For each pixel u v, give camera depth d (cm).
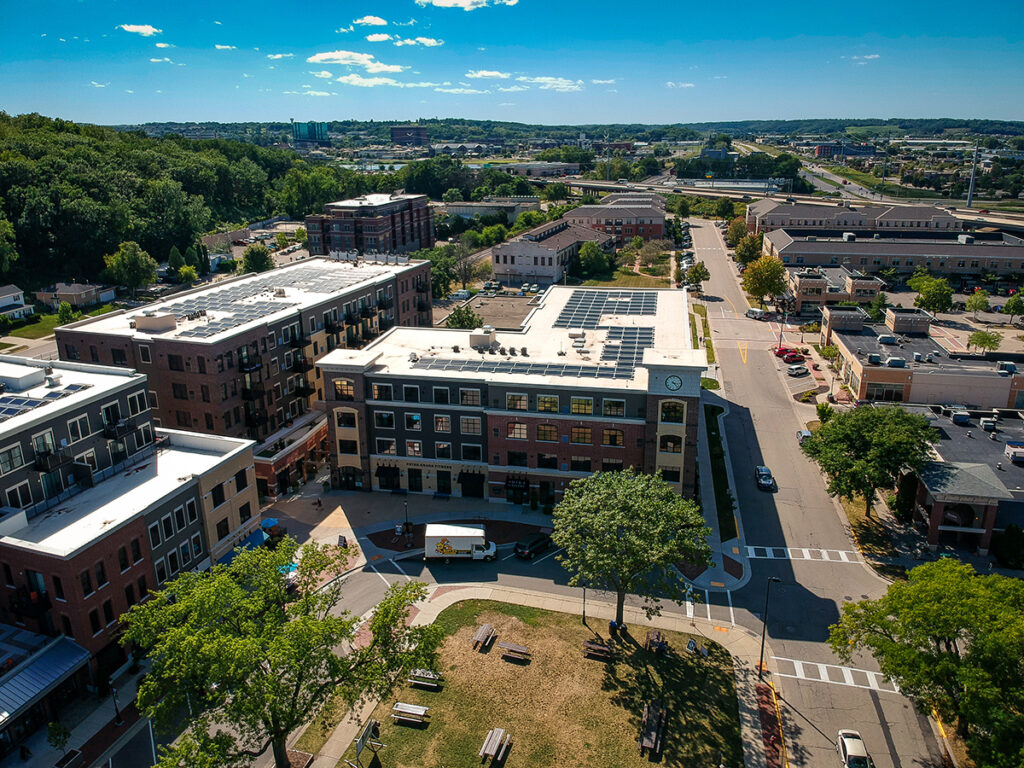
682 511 5634
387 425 8219
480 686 5325
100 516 5838
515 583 6669
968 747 4294
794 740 4862
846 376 11488
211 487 6606
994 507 6862
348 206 19762
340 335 10456
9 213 18575
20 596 5322
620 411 7450
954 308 16500
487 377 7775
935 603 4472
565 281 19962
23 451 5753
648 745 4694
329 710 5034
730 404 11106
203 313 9206
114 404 6625
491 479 8056
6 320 15225
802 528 7594
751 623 6094
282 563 4769
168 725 4825
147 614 4428
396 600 4806
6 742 4834
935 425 8581
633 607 6300
